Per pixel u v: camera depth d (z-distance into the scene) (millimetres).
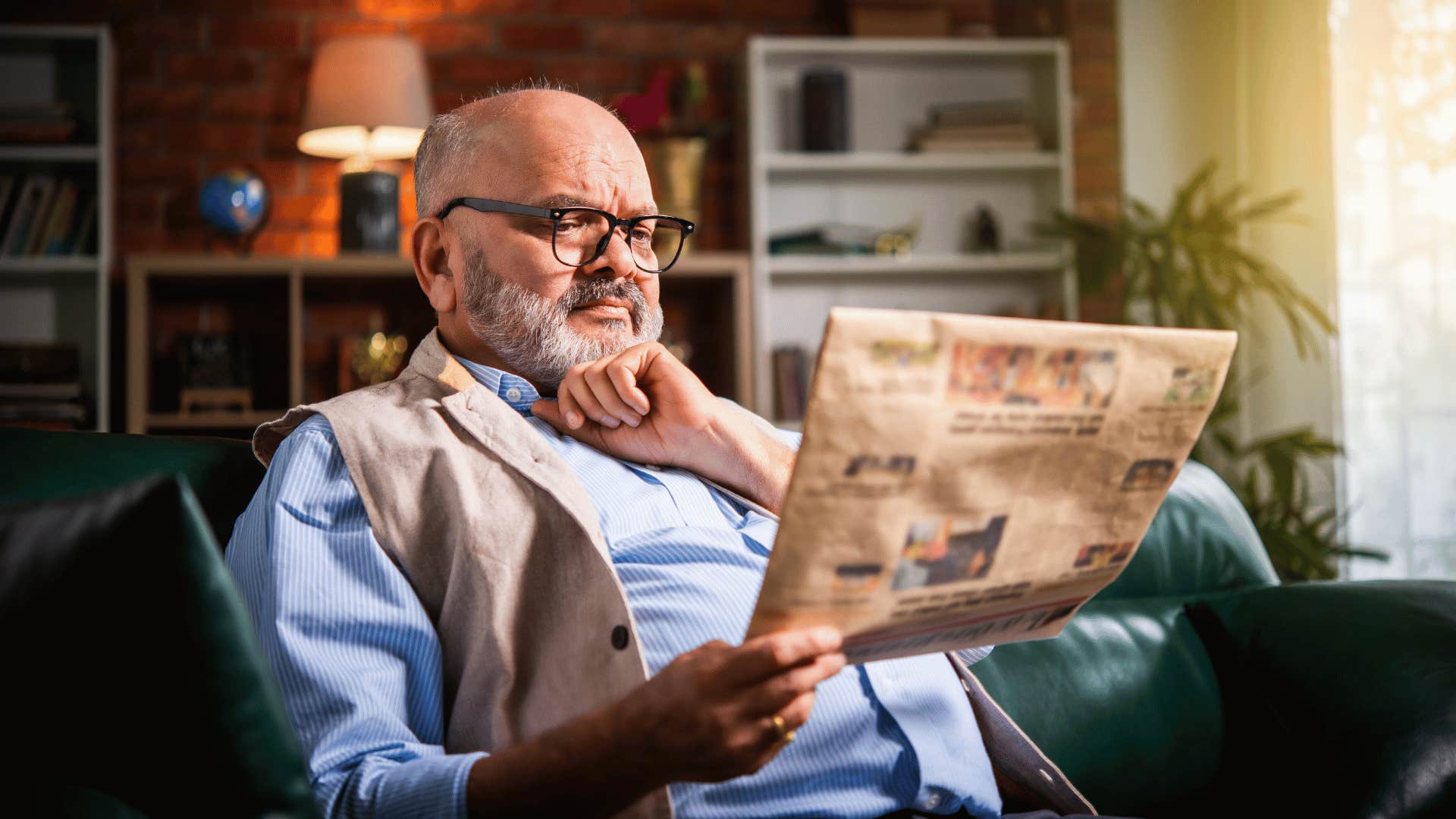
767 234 3898
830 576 711
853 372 662
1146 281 3551
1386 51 3197
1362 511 3242
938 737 1052
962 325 688
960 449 711
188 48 3740
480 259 1268
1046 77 3867
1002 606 816
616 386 1167
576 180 1271
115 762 664
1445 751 1183
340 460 1054
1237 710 1402
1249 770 1368
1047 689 1363
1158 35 3914
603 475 1145
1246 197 3734
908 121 3936
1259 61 3656
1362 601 1376
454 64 3826
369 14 3803
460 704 993
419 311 3811
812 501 681
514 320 1259
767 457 1208
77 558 657
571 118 1297
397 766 874
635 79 3904
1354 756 1229
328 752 893
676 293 3939
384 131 3594
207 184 3512
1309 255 3420
